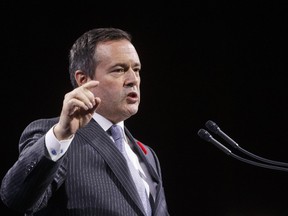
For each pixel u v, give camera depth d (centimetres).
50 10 1155
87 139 441
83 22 1171
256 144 1248
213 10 1251
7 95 1143
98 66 465
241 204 1227
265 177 1231
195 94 1255
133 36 1222
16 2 1135
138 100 470
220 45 1257
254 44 1261
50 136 376
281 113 1254
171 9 1238
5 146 1134
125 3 1204
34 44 1153
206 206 1230
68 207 412
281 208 1214
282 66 1257
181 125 1248
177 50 1250
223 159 1238
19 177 373
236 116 1254
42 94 1154
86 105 359
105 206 414
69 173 420
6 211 1060
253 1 1253
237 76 1262
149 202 455
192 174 1238
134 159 473
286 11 1250
